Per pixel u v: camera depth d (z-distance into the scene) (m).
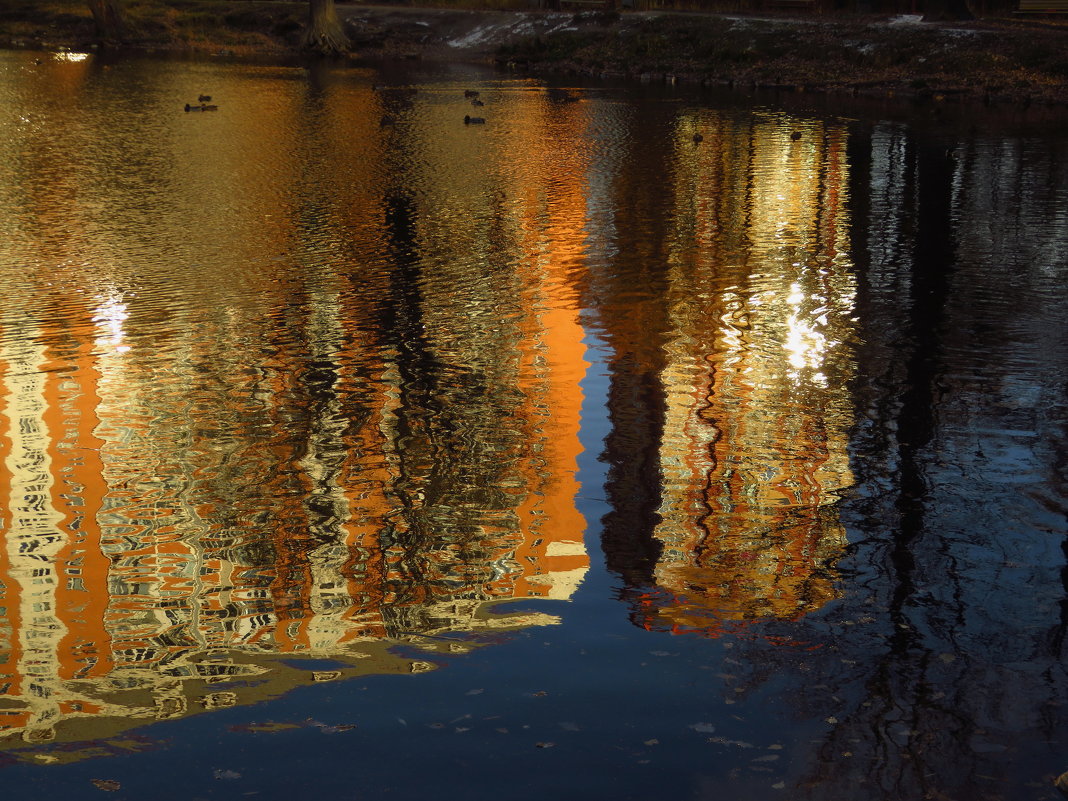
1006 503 8.19
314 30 56.50
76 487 8.82
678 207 20.59
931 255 16.52
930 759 5.25
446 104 37.31
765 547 7.54
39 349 12.45
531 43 51.81
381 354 12.13
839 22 44.69
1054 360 11.55
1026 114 32.22
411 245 17.75
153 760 5.29
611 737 5.40
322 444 9.63
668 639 6.34
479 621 6.59
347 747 5.35
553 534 7.79
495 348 12.30
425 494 8.54
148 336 12.93
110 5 61.56
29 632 6.59
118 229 19.09
